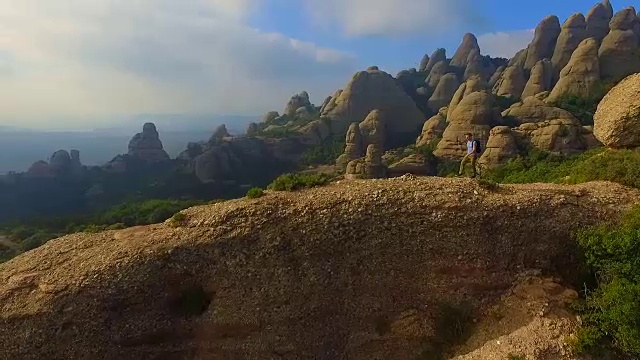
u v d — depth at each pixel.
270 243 15.48
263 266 15.40
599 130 21.42
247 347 15.37
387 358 15.46
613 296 12.95
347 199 16.14
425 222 15.60
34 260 16.19
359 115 110.50
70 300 14.62
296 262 15.48
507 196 16.25
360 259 15.62
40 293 14.80
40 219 57.97
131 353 15.15
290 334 15.41
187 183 84.31
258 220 15.80
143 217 42.69
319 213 15.83
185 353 15.45
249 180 87.75
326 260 15.59
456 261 15.51
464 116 69.88
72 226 47.41
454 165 62.84
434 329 15.38
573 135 55.28
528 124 59.50
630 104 19.77
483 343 14.25
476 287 15.53
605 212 15.89
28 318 14.45
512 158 48.81
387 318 15.73
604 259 14.49
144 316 15.23
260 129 130.00
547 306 14.28
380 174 63.91
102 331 14.80
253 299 15.31
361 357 15.53
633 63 82.06
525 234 15.66
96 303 14.72
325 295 15.55
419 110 114.25
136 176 101.94
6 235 48.66
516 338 13.59
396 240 15.62
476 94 71.56
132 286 15.01
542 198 16.06
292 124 122.44
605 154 20.42
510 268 15.55
